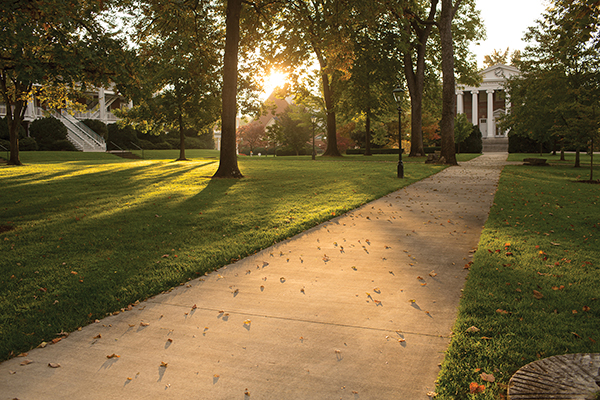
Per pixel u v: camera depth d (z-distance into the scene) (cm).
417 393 292
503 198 1170
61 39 934
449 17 2448
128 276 557
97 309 456
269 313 436
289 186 1445
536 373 296
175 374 325
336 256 639
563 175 1906
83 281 541
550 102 2272
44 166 2394
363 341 369
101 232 797
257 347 364
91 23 1070
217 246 699
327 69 2019
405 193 1298
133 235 779
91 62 995
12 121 2453
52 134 4278
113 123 4912
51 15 918
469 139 4509
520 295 454
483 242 687
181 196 1234
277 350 358
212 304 464
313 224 860
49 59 973
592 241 684
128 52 1101
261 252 670
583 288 468
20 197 1212
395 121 4778
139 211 1002
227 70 1698
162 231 809
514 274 523
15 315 446
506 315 404
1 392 306
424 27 3325
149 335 394
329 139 3756
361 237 754
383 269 572
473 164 2553
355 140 5738
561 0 1122
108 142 4831
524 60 2475
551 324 380
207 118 2995
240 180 1628
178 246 706
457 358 331
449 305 444
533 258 589
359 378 312
